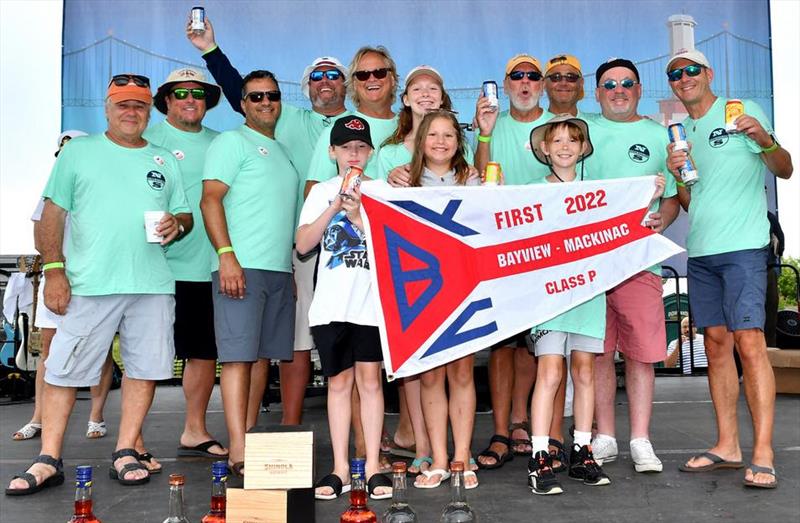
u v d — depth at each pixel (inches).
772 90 307.1
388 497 130.4
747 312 140.7
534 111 171.0
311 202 142.1
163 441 201.5
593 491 134.7
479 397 255.8
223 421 241.4
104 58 304.8
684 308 353.1
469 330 137.7
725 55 307.6
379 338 137.6
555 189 143.0
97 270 145.7
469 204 140.3
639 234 145.0
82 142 149.6
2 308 314.5
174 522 102.0
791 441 178.4
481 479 146.1
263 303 154.8
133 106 150.0
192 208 174.7
